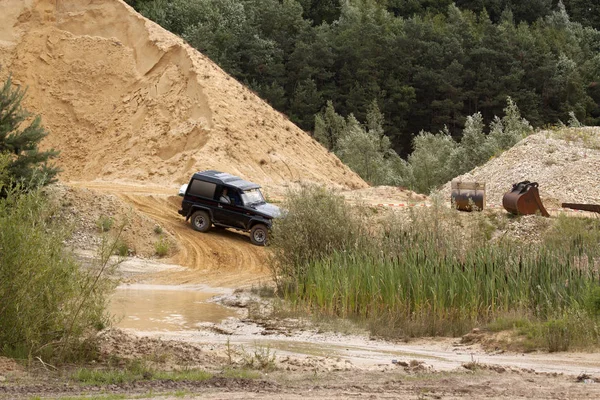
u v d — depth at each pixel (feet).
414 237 85.92
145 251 116.26
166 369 45.42
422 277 70.74
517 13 558.56
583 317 58.13
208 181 129.80
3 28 203.82
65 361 46.65
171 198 142.51
